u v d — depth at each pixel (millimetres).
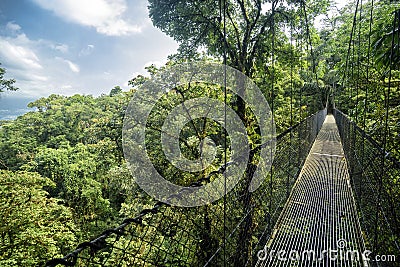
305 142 5066
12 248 5609
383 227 1729
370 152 2174
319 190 3355
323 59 12359
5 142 13797
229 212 2115
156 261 1156
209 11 5801
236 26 6523
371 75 4449
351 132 3920
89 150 12164
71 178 10586
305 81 13312
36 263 5504
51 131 16141
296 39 6395
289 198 3076
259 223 2498
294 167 3834
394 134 2682
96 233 9930
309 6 6066
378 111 3486
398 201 1541
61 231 6922
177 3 5770
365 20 5426
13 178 6891
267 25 5992
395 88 3369
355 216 2531
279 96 9414
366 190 2273
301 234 2207
